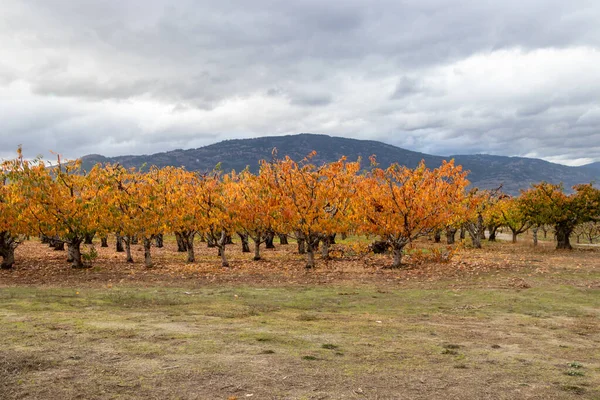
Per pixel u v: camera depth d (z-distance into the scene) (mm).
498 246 47594
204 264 29078
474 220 44406
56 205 24469
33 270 24797
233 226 27844
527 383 7016
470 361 8219
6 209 23641
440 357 8406
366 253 35156
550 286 19062
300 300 15734
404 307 14641
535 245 48688
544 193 42594
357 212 26516
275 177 27781
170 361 7398
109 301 14477
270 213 27344
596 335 11078
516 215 49094
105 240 45312
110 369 6910
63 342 8406
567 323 12422
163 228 27062
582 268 25500
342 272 24562
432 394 6336
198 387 6254
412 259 30438
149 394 5945
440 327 11492
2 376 6469
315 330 10492
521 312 13914
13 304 13312
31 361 7145
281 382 6566
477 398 6262
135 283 20156
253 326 10727
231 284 20109
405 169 27141
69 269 25359
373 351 8609
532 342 10141
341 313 13414
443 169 27328
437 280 21250
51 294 15852
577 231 66688
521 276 22281
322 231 25797
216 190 28484
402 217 26016
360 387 6500
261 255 36719
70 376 6559
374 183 26688
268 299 15820
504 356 8719
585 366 8203
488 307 14664
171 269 25906
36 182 23891
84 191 27062
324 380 6738
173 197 27922
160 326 10305
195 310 13125
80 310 12602
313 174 26875
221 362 7414
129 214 27000
